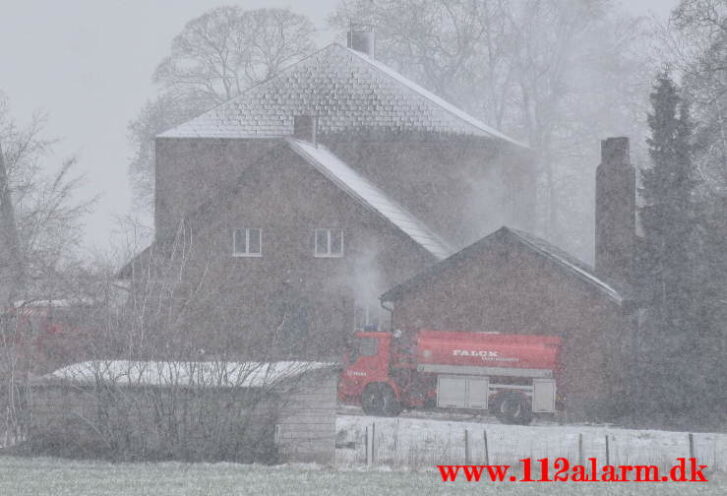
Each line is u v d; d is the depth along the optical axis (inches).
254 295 6117.1
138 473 2719.0
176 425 3083.2
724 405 5073.8
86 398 3142.2
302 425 3191.4
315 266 6146.7
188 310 3558.1
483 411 4601.4
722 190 5403.5
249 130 6958.7
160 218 6929.1
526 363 4522.6
